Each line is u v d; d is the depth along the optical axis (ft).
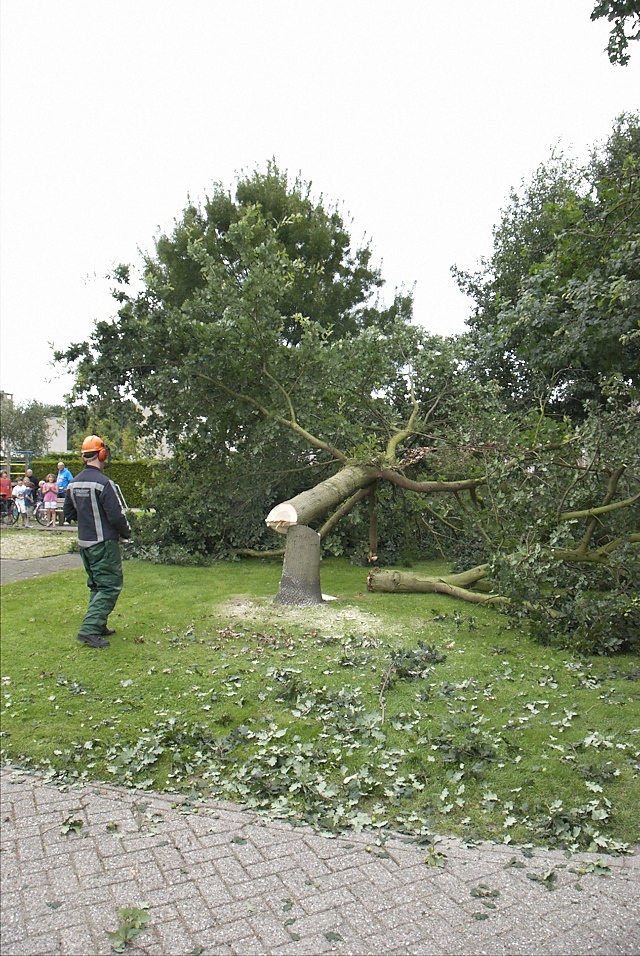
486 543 26.16
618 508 23.86
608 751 13.29
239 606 25.05
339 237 66.18
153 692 16.78
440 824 10.98
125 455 90.22
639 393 23.15
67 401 30.91
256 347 29.99
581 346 29.94
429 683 17.17
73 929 8.63
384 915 8.77
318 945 8.24
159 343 30.58
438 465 34.19
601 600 20.88
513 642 21.12
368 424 35.99
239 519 36.22
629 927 8.51
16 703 16.31
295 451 34.76
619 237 27.86
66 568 35.35
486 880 9.51
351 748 13.41
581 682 17.38
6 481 67.21
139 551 36.50
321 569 34.71
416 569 35.76
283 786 12.15
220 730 14.60
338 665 18.40
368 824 10.98
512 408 39.60
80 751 13.79
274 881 9.53
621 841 10.43
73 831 10.96
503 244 56.03
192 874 9.73
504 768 12.60
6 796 12.17
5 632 22.06
